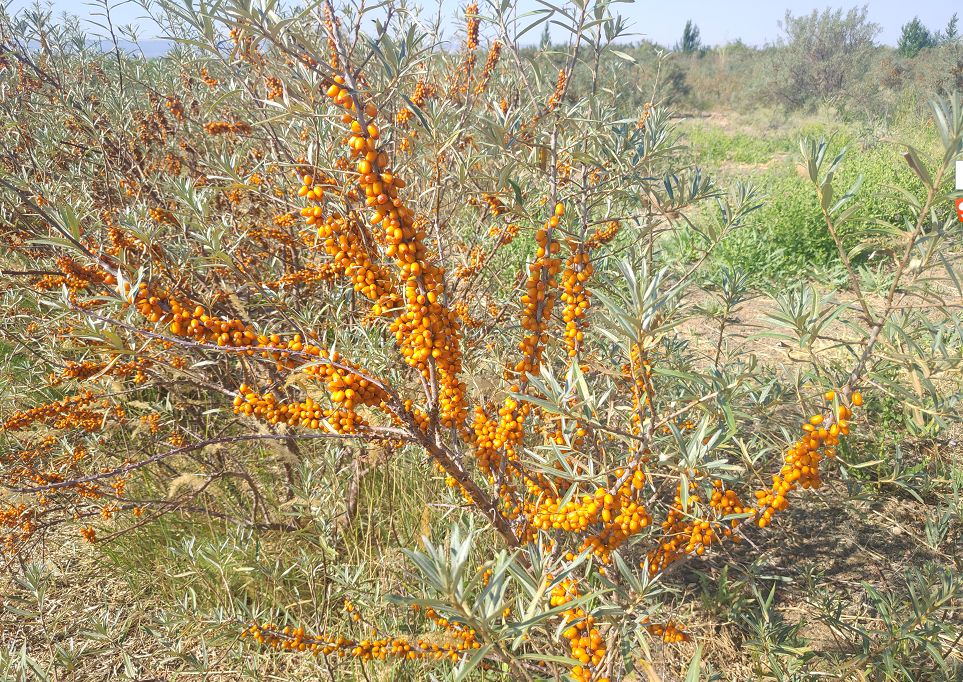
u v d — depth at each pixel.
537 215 2.90
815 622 2.72
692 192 2.33
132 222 2.61
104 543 3.02
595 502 1.50
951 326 1.91
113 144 3.87
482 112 2.92
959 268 4.78
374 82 2.39
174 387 3.04
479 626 1.16
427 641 1.86
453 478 1.79
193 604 2.43
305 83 2.11
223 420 3.54
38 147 4.06
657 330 1.47
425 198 3.27
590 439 2.07
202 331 1.50
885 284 2.09
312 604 2.72
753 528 3.32
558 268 1.91
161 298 1.56
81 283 2.45
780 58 23.59
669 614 2.69
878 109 18.91
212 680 2.54
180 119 4.12
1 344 4.07
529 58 2.20
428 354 1.55
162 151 4.19
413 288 1.51
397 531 2.96
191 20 1.80
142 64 4.88
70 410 2.65
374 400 1.57
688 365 2.87
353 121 1.38
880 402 3.82
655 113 2.50
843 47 22.64
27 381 3.47
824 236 7.20
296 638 2.18
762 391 2.17
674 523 1.86
